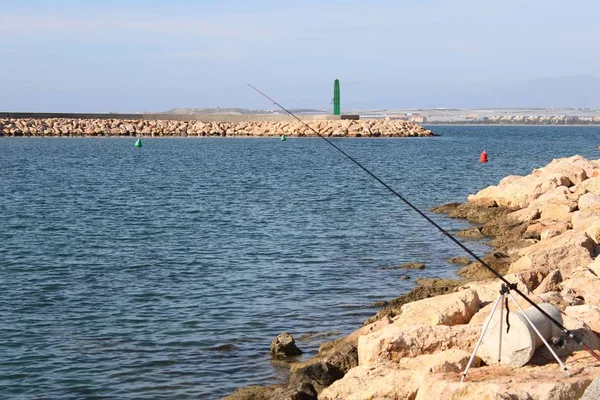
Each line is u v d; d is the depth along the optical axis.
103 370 13.37
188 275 20.52
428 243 25.59
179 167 58.16
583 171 32.50
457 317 12.48
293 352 14.11
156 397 12.20
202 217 31.47
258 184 45.84
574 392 9.30
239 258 22.83
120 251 23.78
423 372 10.41
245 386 12.64
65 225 28.88
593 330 11.77
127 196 38.88
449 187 44.88
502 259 20.67
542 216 27.22
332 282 19.88
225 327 15.81
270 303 17.70
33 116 110.94
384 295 18.52
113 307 17.30
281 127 111.62
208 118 118.31
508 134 153.12
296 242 25.61
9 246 24.34
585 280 14.56
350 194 40.59
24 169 54.19
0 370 13.34
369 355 11.69
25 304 17.45
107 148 80.44
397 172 54.84
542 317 10.74
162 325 15.94
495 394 9.10
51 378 13.00
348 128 111.62
